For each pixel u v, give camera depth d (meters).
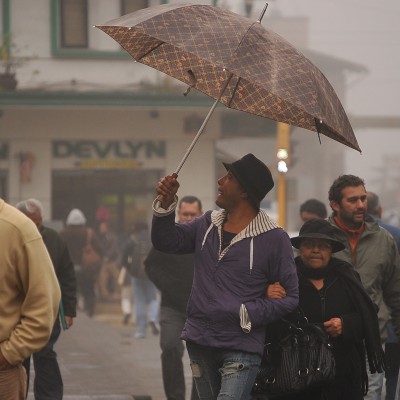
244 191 19.05
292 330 19.61
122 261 52.38
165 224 19.03
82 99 72.19
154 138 75.12
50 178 74.12
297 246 20.38
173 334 27.77
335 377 20.11
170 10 17.77
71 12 75.62
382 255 23.22
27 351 16.30
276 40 17.70
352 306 20.16
